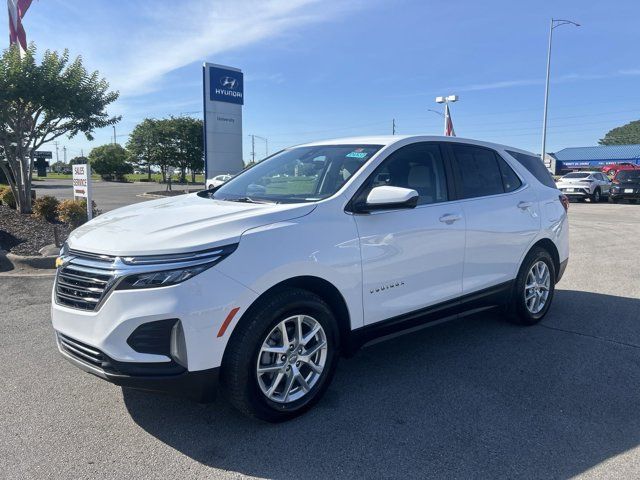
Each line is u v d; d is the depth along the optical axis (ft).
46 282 23.99
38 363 14.67
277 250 10.73
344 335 12.39
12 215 41.96
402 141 14.24
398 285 13.08
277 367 11.06
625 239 38.93
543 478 9.44
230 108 67.87
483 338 16.76
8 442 10.62
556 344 16.20
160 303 9.62
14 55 39.45
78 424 11.35
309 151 15.16
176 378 9.78
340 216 12.00
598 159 222.07
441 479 9.41
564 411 11.89
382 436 10.83
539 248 17.87
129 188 131.64
